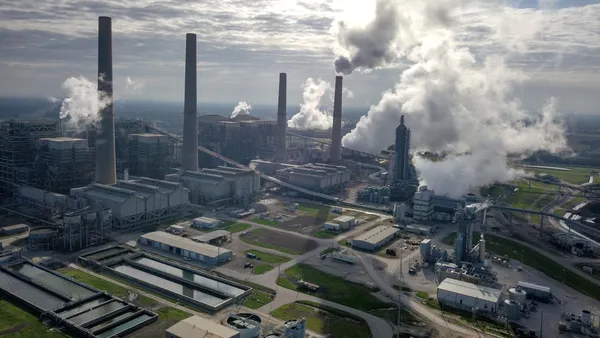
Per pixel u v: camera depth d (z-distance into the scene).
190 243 133.50
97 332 85.56
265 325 91.25
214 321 92.12
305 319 90.25
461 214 127.19
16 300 98.50
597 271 128.75
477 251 129.12
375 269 123.75
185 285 111.12
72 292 103.62
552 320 98.12
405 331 90.88
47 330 86.62
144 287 108.25
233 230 156.12
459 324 94.56
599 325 94.06
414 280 116.88
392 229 156.12
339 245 143.62
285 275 117.31
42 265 118.88
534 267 130.50
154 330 87.94
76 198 155.50
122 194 155.12
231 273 117.81
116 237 143.88
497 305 100.00
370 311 99.12
